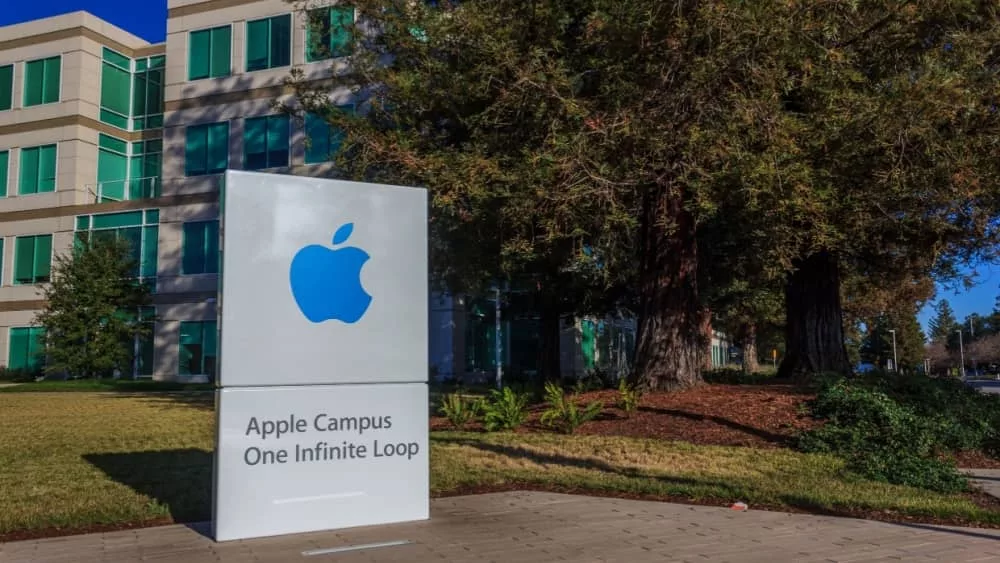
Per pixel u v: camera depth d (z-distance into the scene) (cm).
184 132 3669
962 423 1187
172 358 3612
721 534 667
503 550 615
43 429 1416
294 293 679
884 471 925
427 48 1358
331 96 3169
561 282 2150
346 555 600
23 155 4034
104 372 3581
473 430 1301
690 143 1077
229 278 655
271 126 3497
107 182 4028
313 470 675
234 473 646
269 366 664
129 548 617
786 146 1059
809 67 1087
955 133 1079
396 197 734
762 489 830
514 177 1177
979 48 1108
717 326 4416
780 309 3659
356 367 700
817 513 753
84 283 3322
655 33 1094
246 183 668
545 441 1146
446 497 825
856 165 1135
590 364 4031
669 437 1156
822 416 1177
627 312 2527
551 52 1277
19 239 4012
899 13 1138
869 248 1698
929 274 1858
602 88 1195
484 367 3647
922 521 725
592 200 1130
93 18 4031
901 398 1298
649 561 586
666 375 1432
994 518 722
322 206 697
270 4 3547
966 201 1239
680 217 1435
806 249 1441
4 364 3972
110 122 4112
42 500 781
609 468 952
